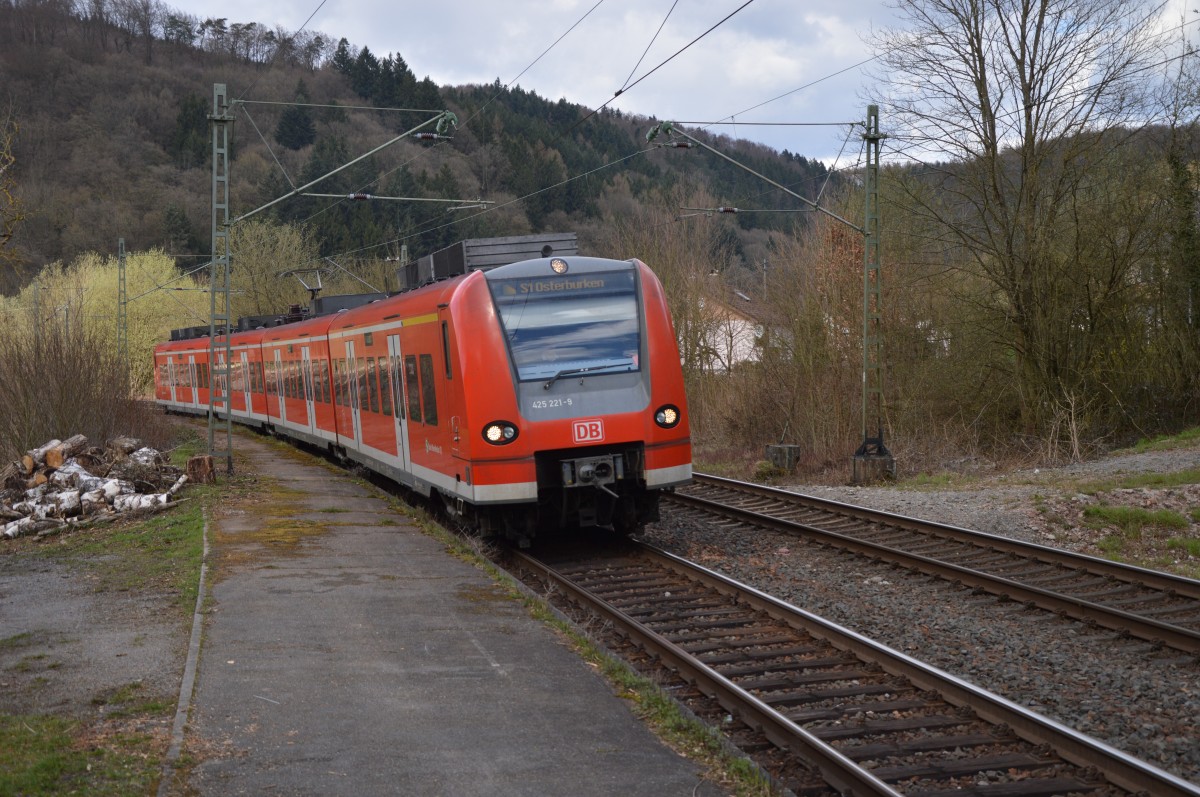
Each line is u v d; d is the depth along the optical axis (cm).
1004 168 2338
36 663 765
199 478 1809
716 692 721
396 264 5400
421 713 646
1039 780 575
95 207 6731
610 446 1205
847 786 566
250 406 3200
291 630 838
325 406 2166
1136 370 2470
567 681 712
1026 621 939
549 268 1223
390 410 1573
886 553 1182
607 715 645
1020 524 1449
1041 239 2308
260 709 653
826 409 2641
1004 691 749
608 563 1207
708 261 3588
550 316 1206
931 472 2184
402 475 1532
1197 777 596
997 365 2445
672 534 1417
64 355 2141
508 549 1306
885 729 652
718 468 2591
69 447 1775
